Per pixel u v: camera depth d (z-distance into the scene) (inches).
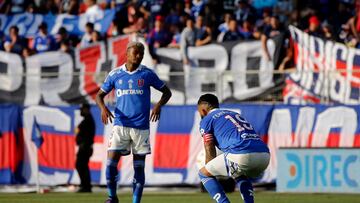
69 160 2566.4
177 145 2511.1
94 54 2787.9
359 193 2278.5
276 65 2650.1
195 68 2704.2
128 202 1915.6
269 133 2477.9
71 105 2613.2
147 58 2728.8
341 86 2500.0
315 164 2322.8
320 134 2455.7
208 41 2733.8
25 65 2832.2
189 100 2598.4
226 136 1327.5
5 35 3147.1
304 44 2642.7
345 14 3036.4
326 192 2308.1
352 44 2802.7
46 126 2593.5
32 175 2588.6
